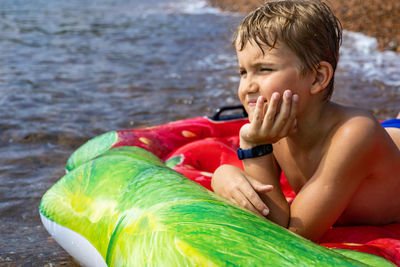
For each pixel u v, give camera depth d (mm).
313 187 1457
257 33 1391
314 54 1396
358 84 5305
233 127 2773
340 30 1519
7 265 1884
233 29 1649
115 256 1254
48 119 3932
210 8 14352
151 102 4547
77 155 2424
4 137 3486
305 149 1537
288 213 1494
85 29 9469
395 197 1597
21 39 8094
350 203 1581
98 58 6730
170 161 2385
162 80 5473
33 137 3494
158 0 17141
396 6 9953
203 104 4492
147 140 2504
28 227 2215
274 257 1062
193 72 5906
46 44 7715
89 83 5277
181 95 4812
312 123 1489
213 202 1269
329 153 1457
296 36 1370
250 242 1096
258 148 1493
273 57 1384
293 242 1140
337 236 1565
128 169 1596
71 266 1869
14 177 2801
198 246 1067
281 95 1397
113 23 10469
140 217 1260
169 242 1103
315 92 1429
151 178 1457
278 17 1385
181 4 15641
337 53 1492
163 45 7859
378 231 1571
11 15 11312
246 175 1510
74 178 1719
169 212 1215
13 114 4047
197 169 2379
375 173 1515
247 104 1477
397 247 1442
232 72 5891
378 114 4203
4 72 5715
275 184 1515
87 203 1540
